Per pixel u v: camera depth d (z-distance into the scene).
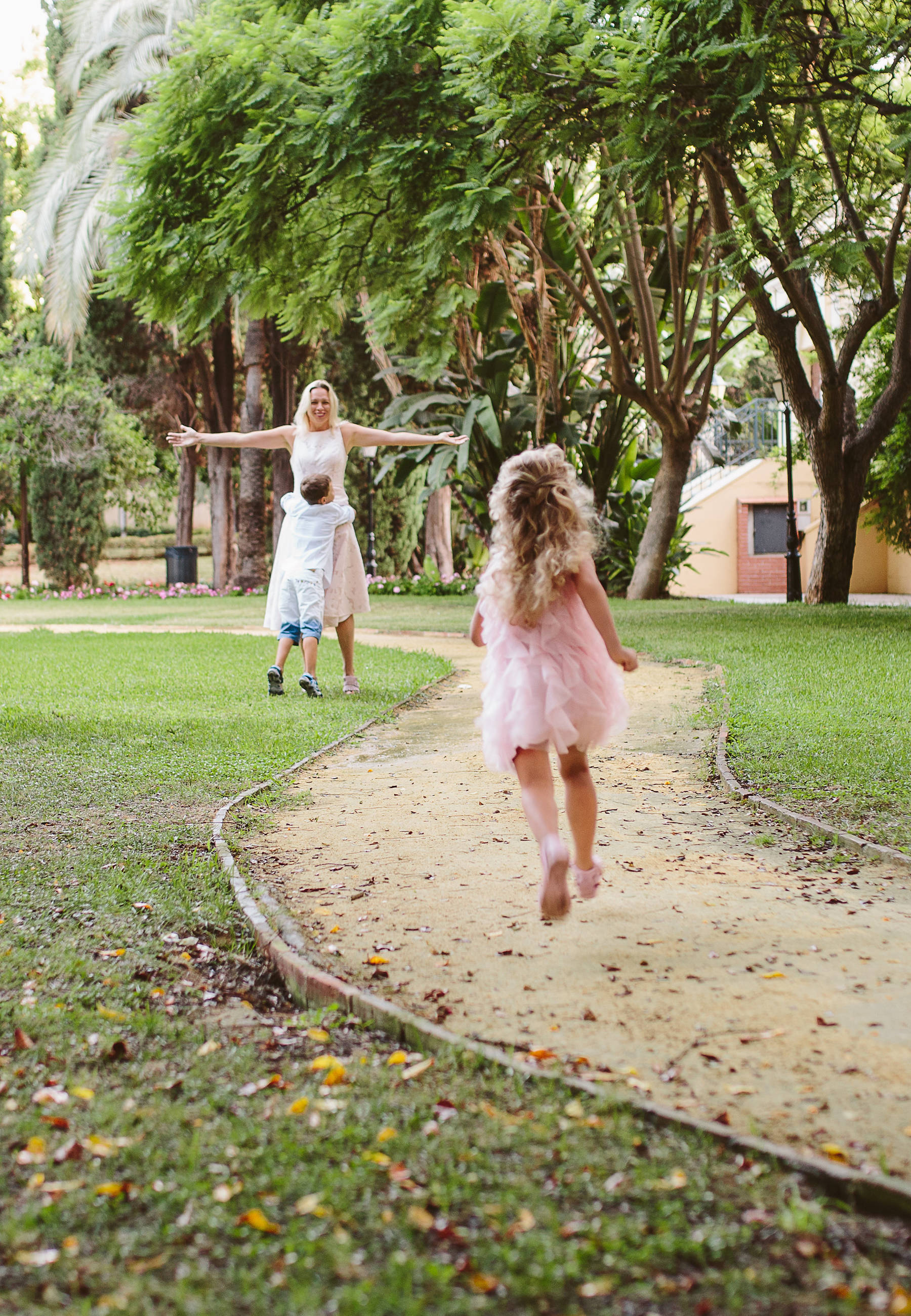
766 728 7.02
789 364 17.44
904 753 6.15
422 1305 1.86
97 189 25.73
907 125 10.33
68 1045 2.91
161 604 25.08
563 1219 2.10
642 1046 2.87
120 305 29.09
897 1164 2.29
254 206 12.73
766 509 33.38
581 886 3.74
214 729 7.50
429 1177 2.25
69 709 8.34
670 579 23.39
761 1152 2.30
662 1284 1.90
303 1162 2.31
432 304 14.44
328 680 10.14
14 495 33.72
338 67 11.57
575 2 10.07
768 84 10.09
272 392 28.81
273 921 3.85
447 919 3.90
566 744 3.48
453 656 12.44
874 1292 1.89
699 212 19.66
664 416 19.73
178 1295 1.88
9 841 4.89
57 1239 2.06
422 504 30.41
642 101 9.85
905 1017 3.02
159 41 25.58
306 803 5.65
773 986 3.24
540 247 18.34
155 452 32.66
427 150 11.34
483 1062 2.75
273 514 28.78
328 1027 3.08
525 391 23.33
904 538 22.92
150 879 4.35
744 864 4.50
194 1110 2.56
